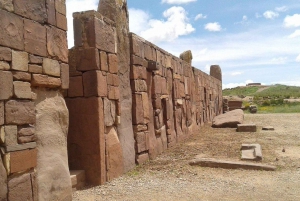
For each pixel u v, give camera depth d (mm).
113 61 7574
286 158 9164
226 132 15594
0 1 4254
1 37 4227
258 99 44094
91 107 6828
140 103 9062
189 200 5781
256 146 10148
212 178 7352
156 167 8469
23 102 4578
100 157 6785
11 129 4332
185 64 14734
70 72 7004
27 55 4684
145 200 5781
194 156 9719
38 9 4957
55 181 5234
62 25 5539
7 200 4238
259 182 6984
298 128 16203
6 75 4293
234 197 5945
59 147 5434
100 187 6625
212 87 23109
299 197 5914
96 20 6930
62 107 5547
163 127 11172
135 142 8742
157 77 10664
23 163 4500
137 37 9156
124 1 8586
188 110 14789
